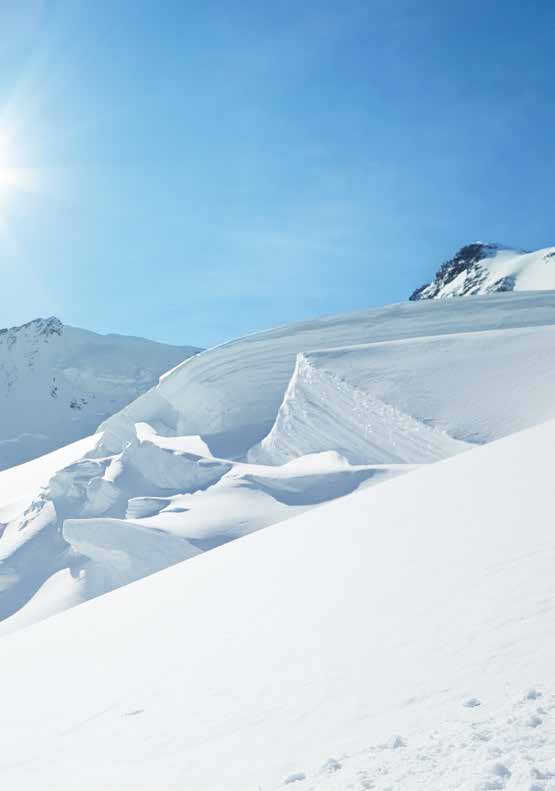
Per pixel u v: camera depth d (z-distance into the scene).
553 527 5.83
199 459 32.66
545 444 11.18
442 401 26.20
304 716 3.74
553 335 29.64
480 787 2.25
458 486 10.27
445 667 3.68
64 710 5.87
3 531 39.03
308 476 26.17
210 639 6.54
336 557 8.30
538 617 3.94
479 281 168.62
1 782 4.36
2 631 27.38
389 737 2.98
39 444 155.25
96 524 26.70
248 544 13.64
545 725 2.62
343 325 42.88
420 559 6.46
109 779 3.75
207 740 3.90
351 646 4.66
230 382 42.22
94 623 10.57
